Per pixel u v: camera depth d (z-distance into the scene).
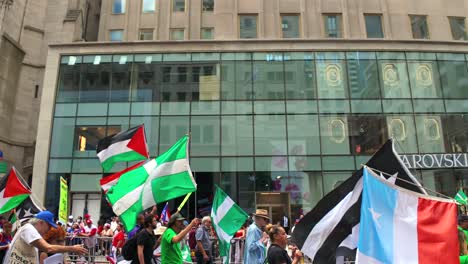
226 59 25.77
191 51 25.86
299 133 24.47
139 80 25.42
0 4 27.84
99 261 12.95
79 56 25.92
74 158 24.03
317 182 23.70
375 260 4.41
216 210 10.48
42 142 24.09
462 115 25.14
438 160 24.02
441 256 4.35
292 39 25.97
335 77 25.48
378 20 30.58
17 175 10.95
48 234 6.47
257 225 7.50
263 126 24.55
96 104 24.95
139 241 6.54
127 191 8.41
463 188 23.61
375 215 4.62
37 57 30.75
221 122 24.62
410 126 24.72
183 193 8.04
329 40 26.03
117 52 25.91
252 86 25.27
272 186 23.56
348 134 24.52
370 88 25.31
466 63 26.22
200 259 10.48
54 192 23.48
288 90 25.17
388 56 25.98
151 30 31.12
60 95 25.14
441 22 30.61
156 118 24.66
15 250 5.03
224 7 30.08
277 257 5.11
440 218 4.52
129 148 10.40
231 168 23.86
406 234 4.54
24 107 29.42
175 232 6.79
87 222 19.09
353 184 5.74
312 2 30.52
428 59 26.09
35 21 31.20
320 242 5.62
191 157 24.00
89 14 35.31
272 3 30.30
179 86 25.27
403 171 5.98
